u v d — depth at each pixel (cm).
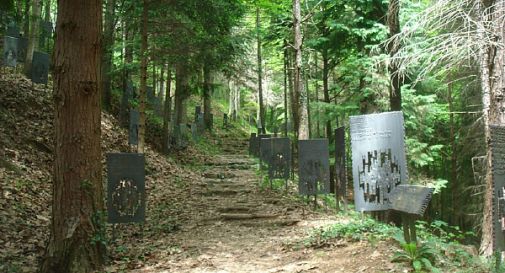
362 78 1541
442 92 1794
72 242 600
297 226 928
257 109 4216
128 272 627
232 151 2423
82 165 618
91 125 629
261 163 1534
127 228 922
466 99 1521
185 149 2011
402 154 816
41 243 758
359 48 1588
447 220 2042
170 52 1269
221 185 1404
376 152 829
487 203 934
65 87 615
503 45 816
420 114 1525
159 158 1588
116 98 1938
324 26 1750
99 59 644
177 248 768
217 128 3128
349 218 961
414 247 558
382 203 823
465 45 822
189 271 636
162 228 924
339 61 1852
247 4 2045
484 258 732
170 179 1420
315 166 1068
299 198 1225
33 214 868
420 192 546
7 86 1338
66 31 616
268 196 1246
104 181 1221
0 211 818
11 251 696
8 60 1295
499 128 574
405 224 580
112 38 1523
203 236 873
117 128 1598
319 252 686
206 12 1391
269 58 3347
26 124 1213
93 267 612
